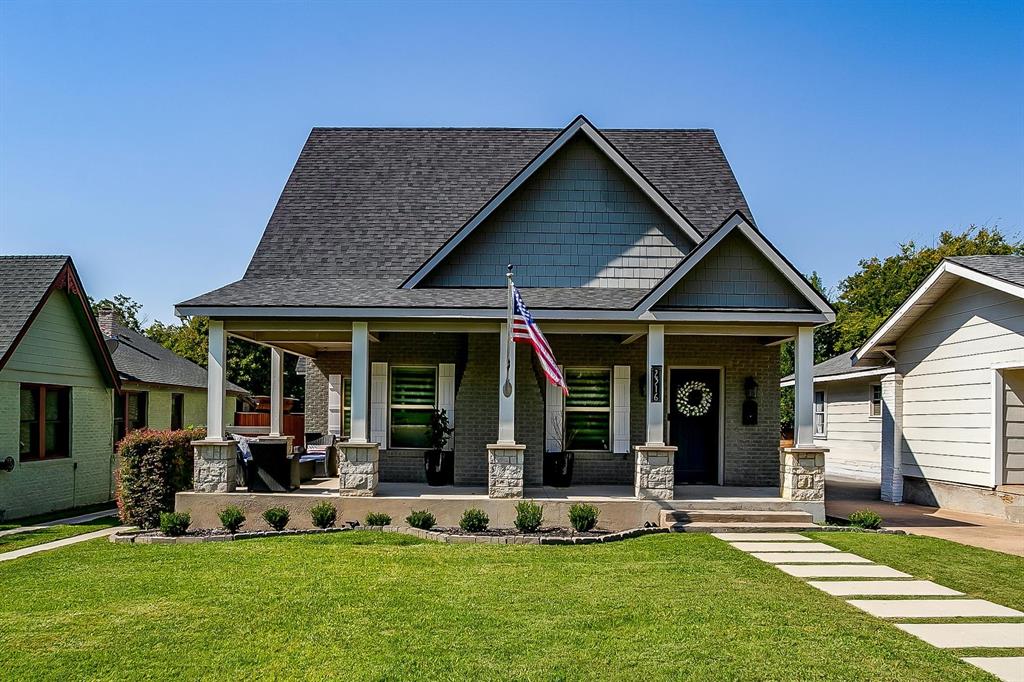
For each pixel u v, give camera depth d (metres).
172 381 23.33
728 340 15.97
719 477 15.81
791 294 13.38
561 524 12.73
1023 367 13.47
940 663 6.08
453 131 19.17
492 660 6.18
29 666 6.11
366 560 9.78
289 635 6.79
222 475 13.30
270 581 8.69
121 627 7.05
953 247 41.53
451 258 15.05
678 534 11.93
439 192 17.34
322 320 13.62
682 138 18.98
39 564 10.02
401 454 16.11
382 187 17.48
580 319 13.34
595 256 15.16
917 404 16.83
